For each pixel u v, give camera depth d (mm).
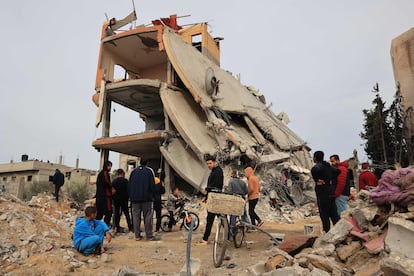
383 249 4035
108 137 23125
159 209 10086
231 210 5449
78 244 5848
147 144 23031
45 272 4691
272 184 17797
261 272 4570
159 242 7672
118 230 9570
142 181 8102
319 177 6352
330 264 4113
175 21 28016
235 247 6922
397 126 11938
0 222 5684
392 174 4973
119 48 26125
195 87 20844
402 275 3230
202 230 10375
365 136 18375
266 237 8242
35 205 12336
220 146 18750
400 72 8000
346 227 4875
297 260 4410
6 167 42969
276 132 24047
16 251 5125
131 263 5707
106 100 25047
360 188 8602
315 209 16141
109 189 8703
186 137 19297
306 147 24766
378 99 17250
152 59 28094
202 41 27562
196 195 18766
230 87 26234
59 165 44875
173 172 20766
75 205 15336
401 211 4695
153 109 28594
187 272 4289
